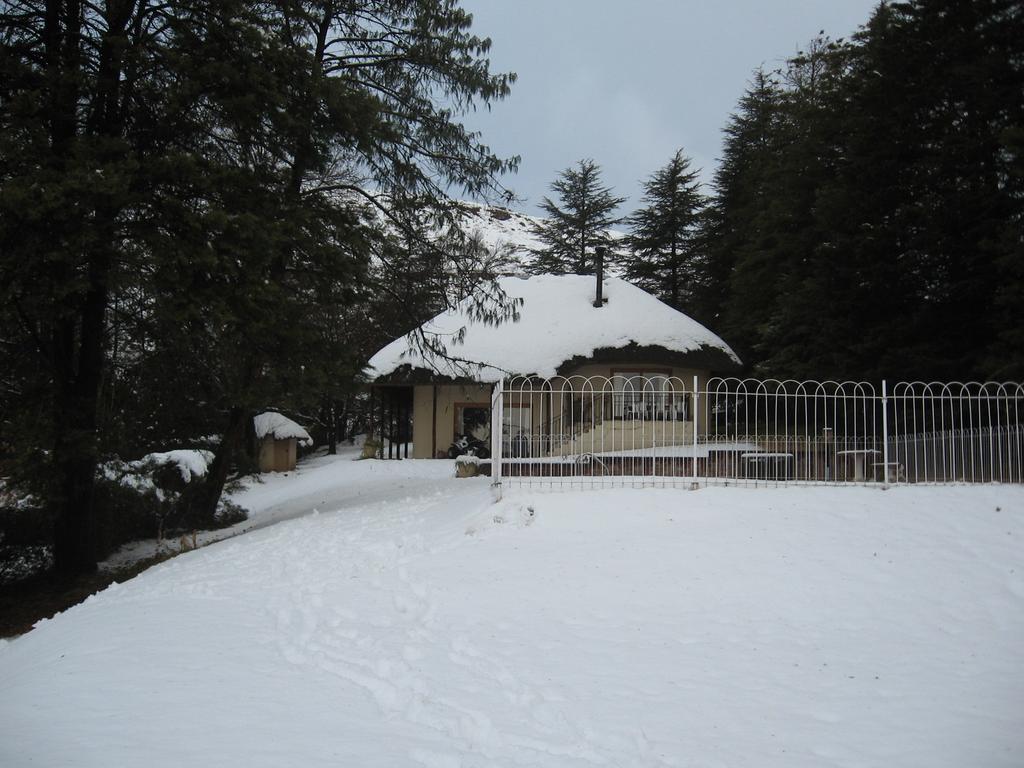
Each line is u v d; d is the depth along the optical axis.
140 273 15.43
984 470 15.16
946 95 23.55
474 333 32.12
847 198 25.17
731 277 38.34
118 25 16.94
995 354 21.17
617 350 29.78
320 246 17.61
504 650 7.98
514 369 30.20
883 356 23.52
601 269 32.53
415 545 12.56
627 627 8.68
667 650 8.00
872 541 11.18
